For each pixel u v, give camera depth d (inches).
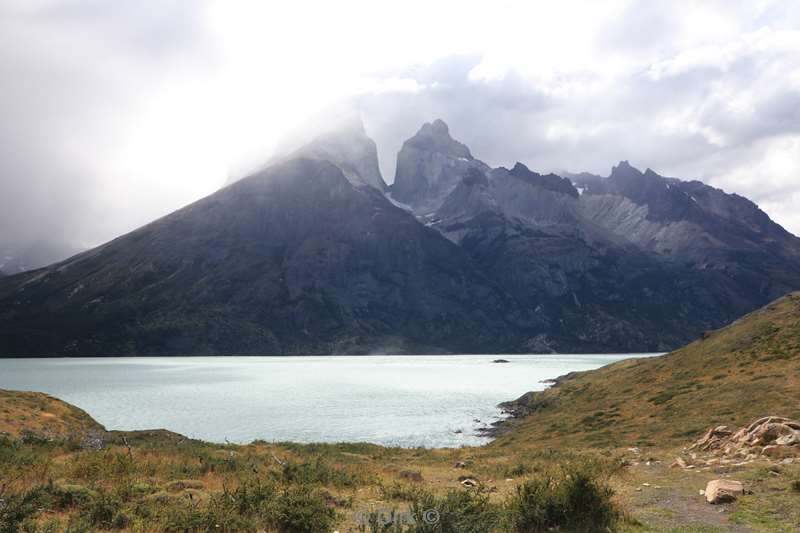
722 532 488.7
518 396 4133.9
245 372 7367.1
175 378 6166.3
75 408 1817.2
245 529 500.1
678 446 1246.9
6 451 927.7
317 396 4138.8
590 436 1690.5
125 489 613.0
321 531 511.5
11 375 6697.8
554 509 516.7
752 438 974.4
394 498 706.2
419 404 3617.1
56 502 551.2
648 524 523.2
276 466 954.7
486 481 880.9
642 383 2418.8
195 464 912.3
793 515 531.2
